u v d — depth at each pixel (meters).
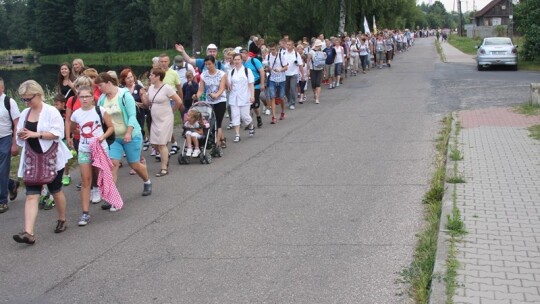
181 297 4.91
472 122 12.23
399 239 5.94
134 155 8.09
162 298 4.92
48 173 6.56
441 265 4.95
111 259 5.91
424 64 32.47
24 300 5.08
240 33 67.94
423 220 6.47
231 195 8.01
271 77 14.19
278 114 15.66
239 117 12.05
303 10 48.53
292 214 6.98
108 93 8.02
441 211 6.45
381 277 5.04
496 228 5.83
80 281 5.41
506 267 4.87
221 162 10.21
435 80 22.25
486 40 28.19
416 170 8.72
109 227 6.99
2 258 6.18
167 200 7.99
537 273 4.73
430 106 15.30
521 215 6.21
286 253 5.75
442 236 5.66
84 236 6.72
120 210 7.66
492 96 16.59
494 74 24.22
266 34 58.97
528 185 7.36
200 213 7.27
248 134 12.86
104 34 91.25
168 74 10.89
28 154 6.55
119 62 83.06
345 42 25.38
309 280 5.09
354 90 20.34
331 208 7.11
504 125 11.68
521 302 4.24
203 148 10.16
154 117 9.41
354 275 5.13
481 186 7.39
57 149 6.73
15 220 7.70
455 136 10.77
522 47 29.78
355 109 15.59
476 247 5.34
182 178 9.23
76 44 95.56
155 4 78.25
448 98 16.72
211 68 10.80
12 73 65.88
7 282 5.51
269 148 11.13
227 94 12.27
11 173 10.32
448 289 4.49
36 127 6.55
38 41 96.44
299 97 18.45
